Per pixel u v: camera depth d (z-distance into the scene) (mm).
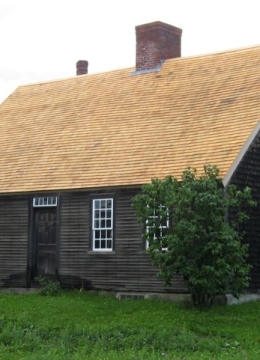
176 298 22812
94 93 30453
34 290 26156
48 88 32688
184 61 29469
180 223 19797
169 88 28062
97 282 24688
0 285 27000
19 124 30672
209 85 26938
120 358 14555
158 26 30094
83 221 25156
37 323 18688
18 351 15812
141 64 30344
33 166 27156
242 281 20234
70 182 25250
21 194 26641
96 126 27844
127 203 24094
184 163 23062
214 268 19703
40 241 26391
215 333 17641
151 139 25312
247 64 27094
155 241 20469
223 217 20328
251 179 23109
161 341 16438
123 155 25188
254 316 20078
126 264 24031
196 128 24641
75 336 17250
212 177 20766
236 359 14430
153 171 23516
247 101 24656
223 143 23031
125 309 20797
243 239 22781
